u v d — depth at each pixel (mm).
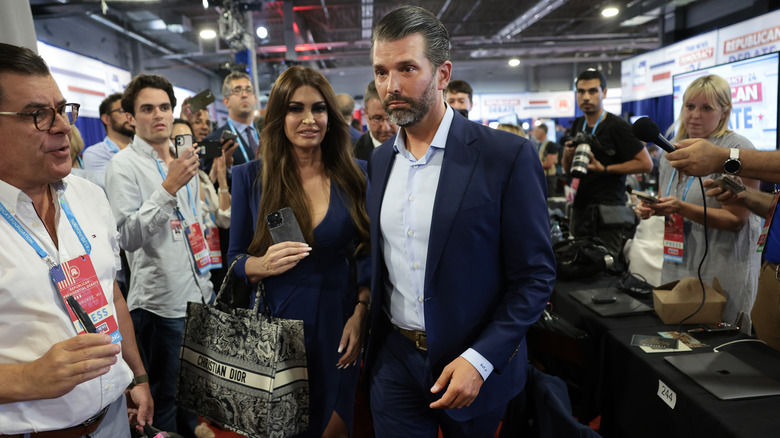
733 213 1927
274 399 1447
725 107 2070
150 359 2182
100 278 1133
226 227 2713
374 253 1398
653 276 2512
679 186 2195
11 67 945
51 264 1010
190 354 1591
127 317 1371
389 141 1428
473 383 1116
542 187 1243
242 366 1487
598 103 3225
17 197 987
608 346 1815
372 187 1424
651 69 8133
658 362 1537
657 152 6660
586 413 1976
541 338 2064
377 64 1174
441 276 1245
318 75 1628
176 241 2131
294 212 1612
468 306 1248
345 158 1713
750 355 1551
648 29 12570
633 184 5270
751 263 2051
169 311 2109
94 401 1061
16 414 956
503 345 1153
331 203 1673
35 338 976
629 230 2773
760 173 1438
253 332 1479
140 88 2133
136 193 2068
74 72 6316
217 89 14609
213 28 10688
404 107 1165
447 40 1206
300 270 1625
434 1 9891
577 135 3049
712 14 8180
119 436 1170
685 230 2143
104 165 3291
